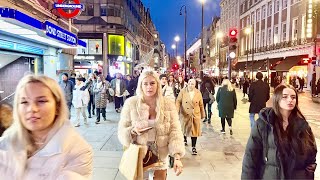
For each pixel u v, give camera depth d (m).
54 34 13.10
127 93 16.86
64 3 17.09
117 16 45.06
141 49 76.69
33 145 2.14
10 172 2.04
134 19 62.19
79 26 43.69
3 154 2.07
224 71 71.69
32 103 2.08
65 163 2.07
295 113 3.32
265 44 52.66
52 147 2.06
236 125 12.78
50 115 2.11
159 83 4.05
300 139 3.22
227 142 9.49
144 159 3.90
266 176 3.25
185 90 8.25
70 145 2.10
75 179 2.03
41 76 2.20
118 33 45.22
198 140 9.77
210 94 13.21
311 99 27.67
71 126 2.19
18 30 11.20
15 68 15.31
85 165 2.12
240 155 8.00
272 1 49.62
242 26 66.69
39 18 15.04
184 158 7.69
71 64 21.92
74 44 16.89
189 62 42.09
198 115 8.10
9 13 9.17
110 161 7.28
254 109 10.24
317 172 6.58
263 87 10.23
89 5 43.75
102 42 44.22
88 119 14.07
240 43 67.75
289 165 3.20
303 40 38.09
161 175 4.03
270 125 3.27
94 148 8.50
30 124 2.06
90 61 37.81
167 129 3.99
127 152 3.91
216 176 6.38
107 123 12.92
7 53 12.98
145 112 3.97
